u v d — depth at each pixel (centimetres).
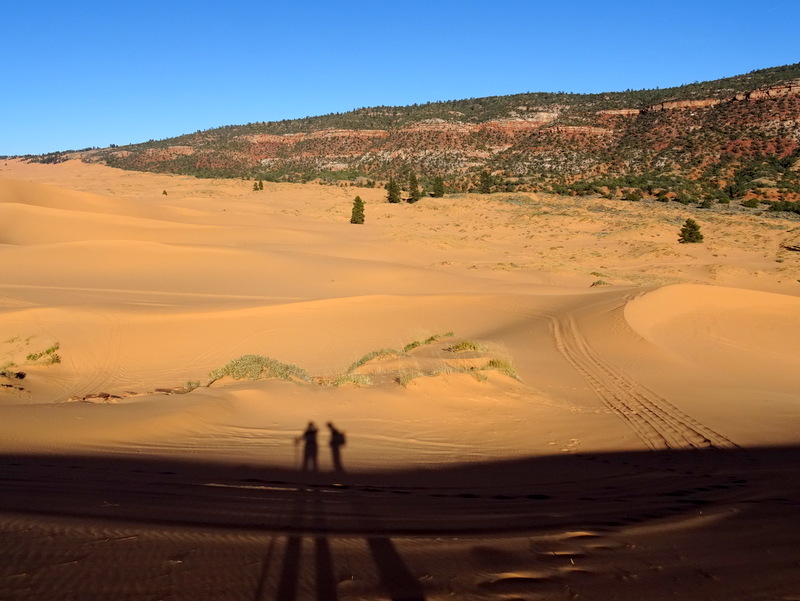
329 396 1212
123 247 4738
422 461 820
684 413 1274
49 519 446
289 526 459
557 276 5134
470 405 1238
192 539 414
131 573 352
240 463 741
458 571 373
